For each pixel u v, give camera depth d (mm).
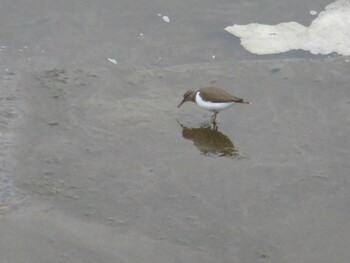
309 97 14375
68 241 10562
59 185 11781
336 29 16781
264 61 15570
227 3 17672
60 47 16047
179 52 16094
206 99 13164
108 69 15211
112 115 13648
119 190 11750
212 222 11148
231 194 11750
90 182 11898
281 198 11688
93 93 14336
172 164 12422
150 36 16594
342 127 13477
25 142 12750
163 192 11742
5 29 16531
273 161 12547
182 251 10562
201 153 12719
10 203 11266
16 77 14742
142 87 14633
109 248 10500
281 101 14227
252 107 14031
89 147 12742
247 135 13227
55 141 12859
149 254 10453
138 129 13281
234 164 12453
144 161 12469
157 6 17578
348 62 15555
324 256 10539
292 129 13398
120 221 11094
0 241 10414
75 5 17547
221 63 15523
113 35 16578
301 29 16781
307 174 12227
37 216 11039
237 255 10531
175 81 14859
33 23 16812
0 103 13758
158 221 11125
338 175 12227
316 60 15617
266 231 11008
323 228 11078
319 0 17688
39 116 13508
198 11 17469
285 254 10570
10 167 12086
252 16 17328
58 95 14203
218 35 16656
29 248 10344
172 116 13719
